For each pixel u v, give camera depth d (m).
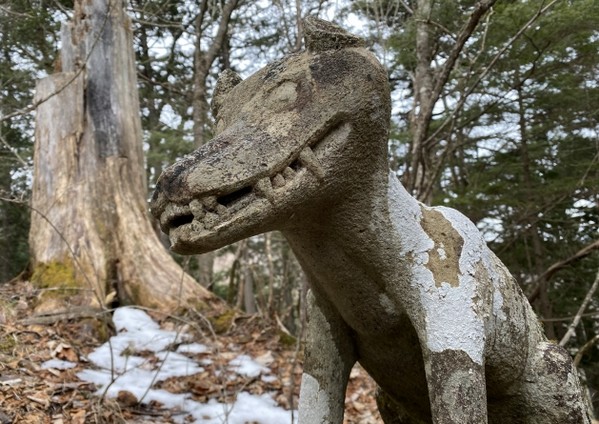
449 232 1.36
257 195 1.15
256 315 4.11
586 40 4.87
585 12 4.23
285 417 2.90
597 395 5.92
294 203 1.18
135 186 4.61
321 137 1.21
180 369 3.28
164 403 2.87
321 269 1.38
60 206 4.34
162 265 4.29
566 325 6.62
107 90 4.70
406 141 5.33
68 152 4.52
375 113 1.23
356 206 1.29
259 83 1.31
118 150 4.61
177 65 9.45
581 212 6.57
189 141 7.55
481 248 1.39
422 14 4.55
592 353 6.54
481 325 1.28
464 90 3.55
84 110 4.64
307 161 1.18
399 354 1.45
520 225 6.53
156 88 9.72
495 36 4.55
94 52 4.72
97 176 4.49
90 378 2.96
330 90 1.21
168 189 1.13
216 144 1.17
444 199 5.78
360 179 1.27
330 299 1.47
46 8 5.98
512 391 1.46
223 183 1.11
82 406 2.60
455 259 1.33
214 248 1.16
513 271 7.21
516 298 1.46
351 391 3.47
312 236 1.33
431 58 4.96
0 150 6.32
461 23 4.72
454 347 1.25
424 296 1.30
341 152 1.21
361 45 1.26
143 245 4.34
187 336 3.73
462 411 1.21
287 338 3.91
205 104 7.51
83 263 4.09
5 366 2.85
